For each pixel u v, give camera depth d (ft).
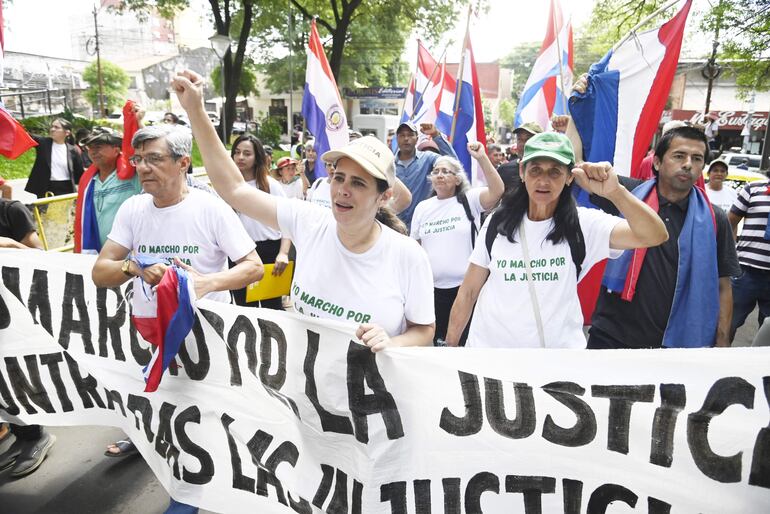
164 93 204.03
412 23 97.66
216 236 8.63
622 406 6.37
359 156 6.06
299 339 7.11
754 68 55.83
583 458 6.48
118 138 12.92
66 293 8.84
